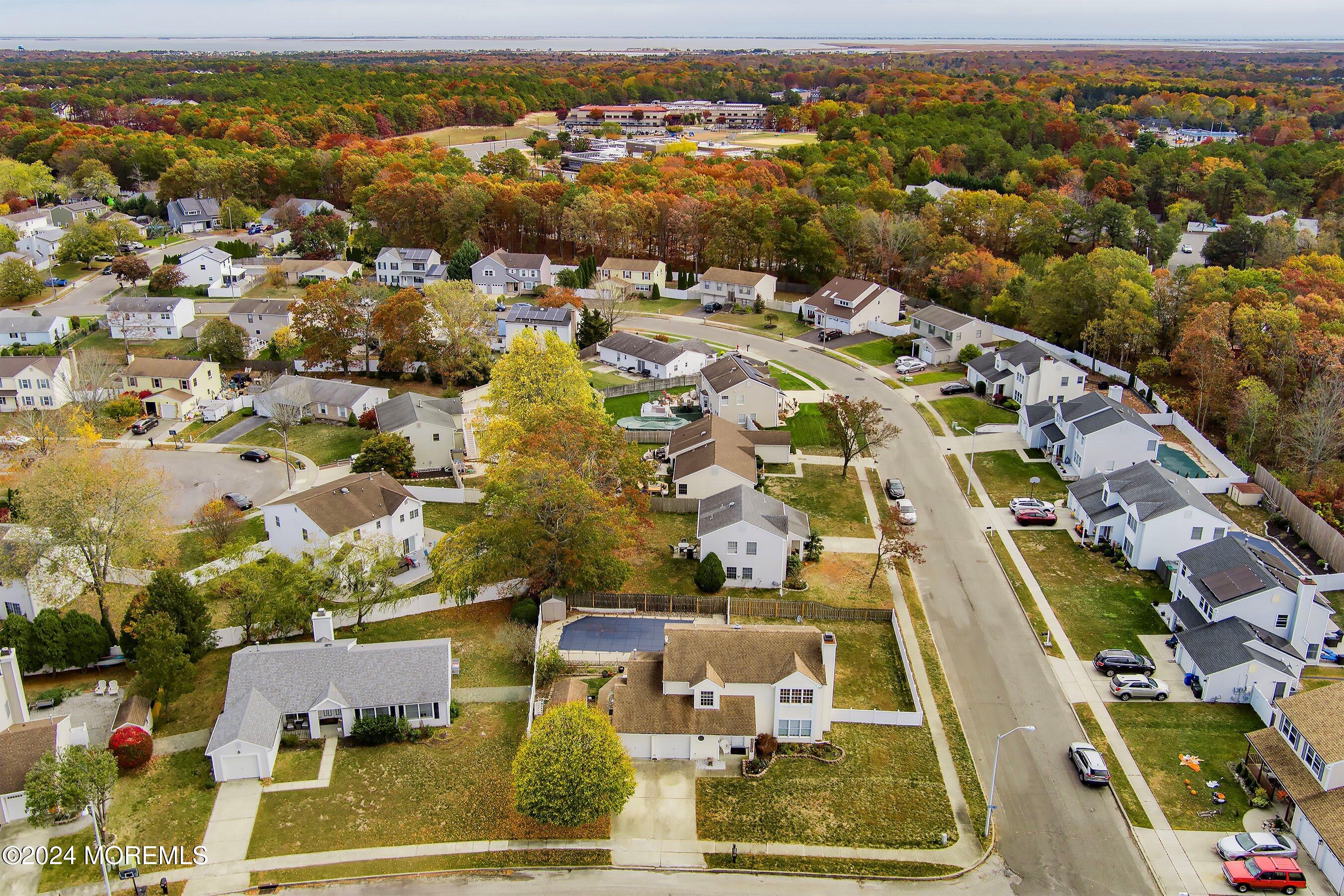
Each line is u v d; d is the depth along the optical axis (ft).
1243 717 187.21
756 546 230.27
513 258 517.96
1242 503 265.34
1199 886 150.61
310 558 220.23
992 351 369.91
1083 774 171.22
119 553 217.97
